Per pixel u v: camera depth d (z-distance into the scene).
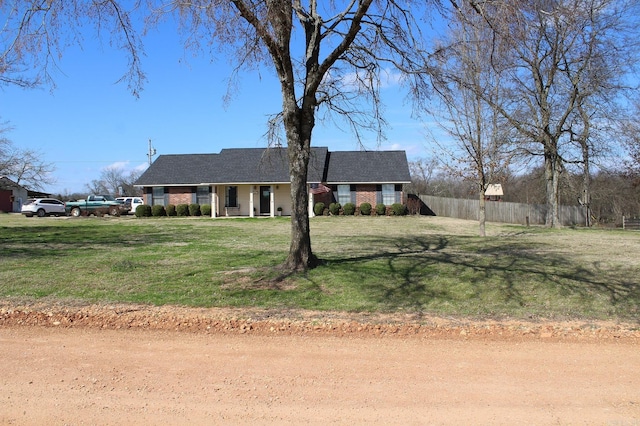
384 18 10.24
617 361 5.59
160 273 10.61
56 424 3.99
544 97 24.25
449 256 12.88
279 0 9.01
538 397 4.55
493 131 18.34
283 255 13.27
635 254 13.70
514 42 8.93
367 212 36.19
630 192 36.38
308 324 7.16
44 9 9.01
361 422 4.04
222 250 14.77
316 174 36.31
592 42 21.53
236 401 4.41
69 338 6.38
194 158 40.16
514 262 11.86
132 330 6.83
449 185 61.41
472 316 7.74
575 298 8.79
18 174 57.09
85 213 40.44
